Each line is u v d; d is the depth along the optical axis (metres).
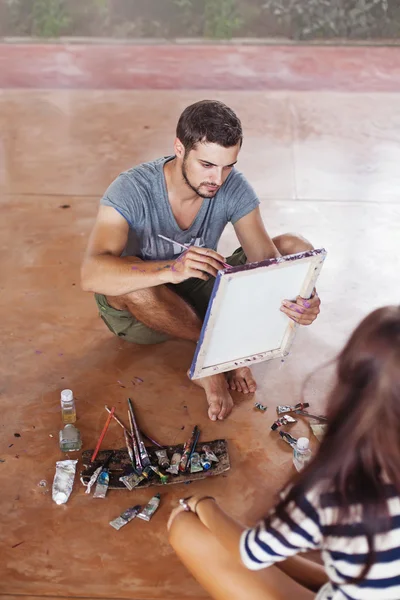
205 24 7.64
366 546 1.47
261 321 2.71
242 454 2.76
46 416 2.89
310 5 7.59
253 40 7.68
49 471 2.67
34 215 4.18
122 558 2.38
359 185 4.66
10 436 2.80
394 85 6.39
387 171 4.85
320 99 5.96
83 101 5.78
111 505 2.55
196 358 2.69
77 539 2.44
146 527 2.48
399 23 7.61
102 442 2.78
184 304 2.96
